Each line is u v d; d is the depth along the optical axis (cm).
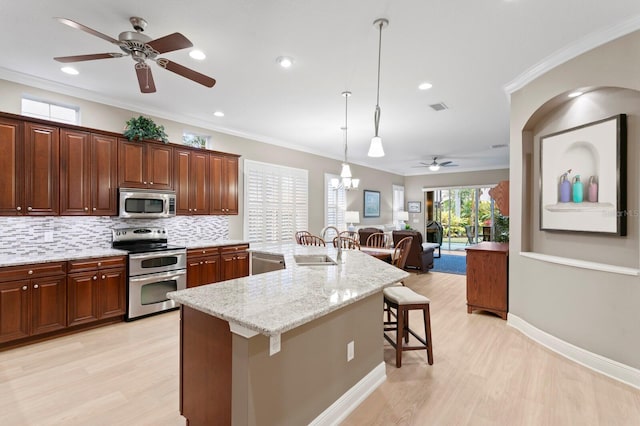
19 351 292
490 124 511
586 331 268
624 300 243
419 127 532
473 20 235
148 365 268
